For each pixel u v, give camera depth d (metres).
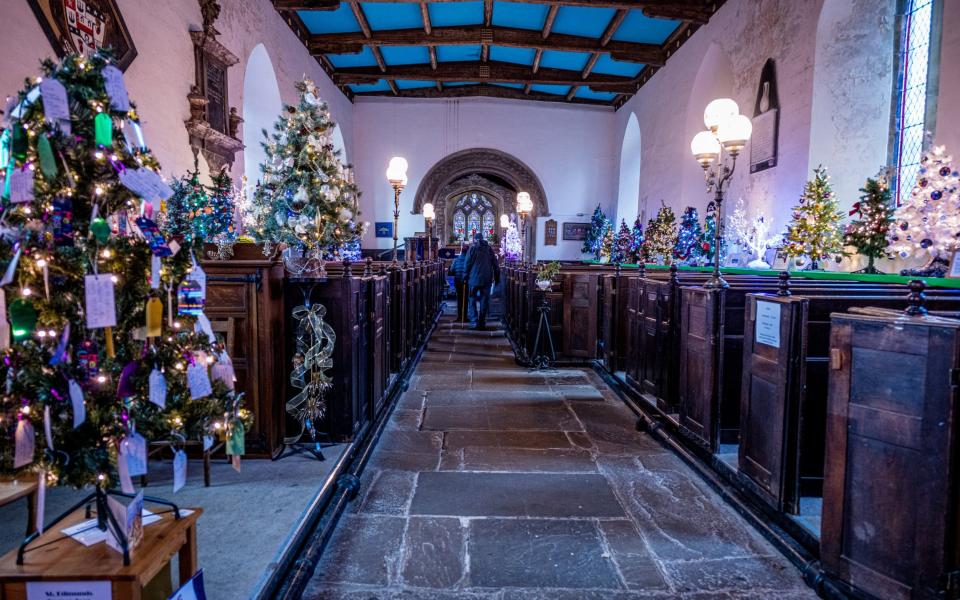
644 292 4.68
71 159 1.39
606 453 3.69
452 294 15.41
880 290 3.28
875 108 6.46
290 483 2.83
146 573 1.42
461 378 5.92
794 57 7.23
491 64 13.44
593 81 13.70
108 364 1.45
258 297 3.04
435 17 10.71
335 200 3.46
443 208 20.67
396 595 2.13
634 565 2.35
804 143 7.04
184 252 1.67
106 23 4.80
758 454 2.76
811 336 2.70
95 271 1.39
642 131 13.52
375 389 4.07
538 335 6.33
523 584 2.21
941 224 4.58
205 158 6.73
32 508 2.14
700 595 2.15
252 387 3.08
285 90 9.95
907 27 6.22
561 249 16.09
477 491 3.07
